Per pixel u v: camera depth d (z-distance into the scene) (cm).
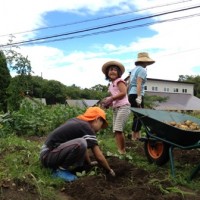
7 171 242
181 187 249
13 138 382
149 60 395
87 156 261
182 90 3016
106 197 210
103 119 258
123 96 322
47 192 215
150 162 304
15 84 597
